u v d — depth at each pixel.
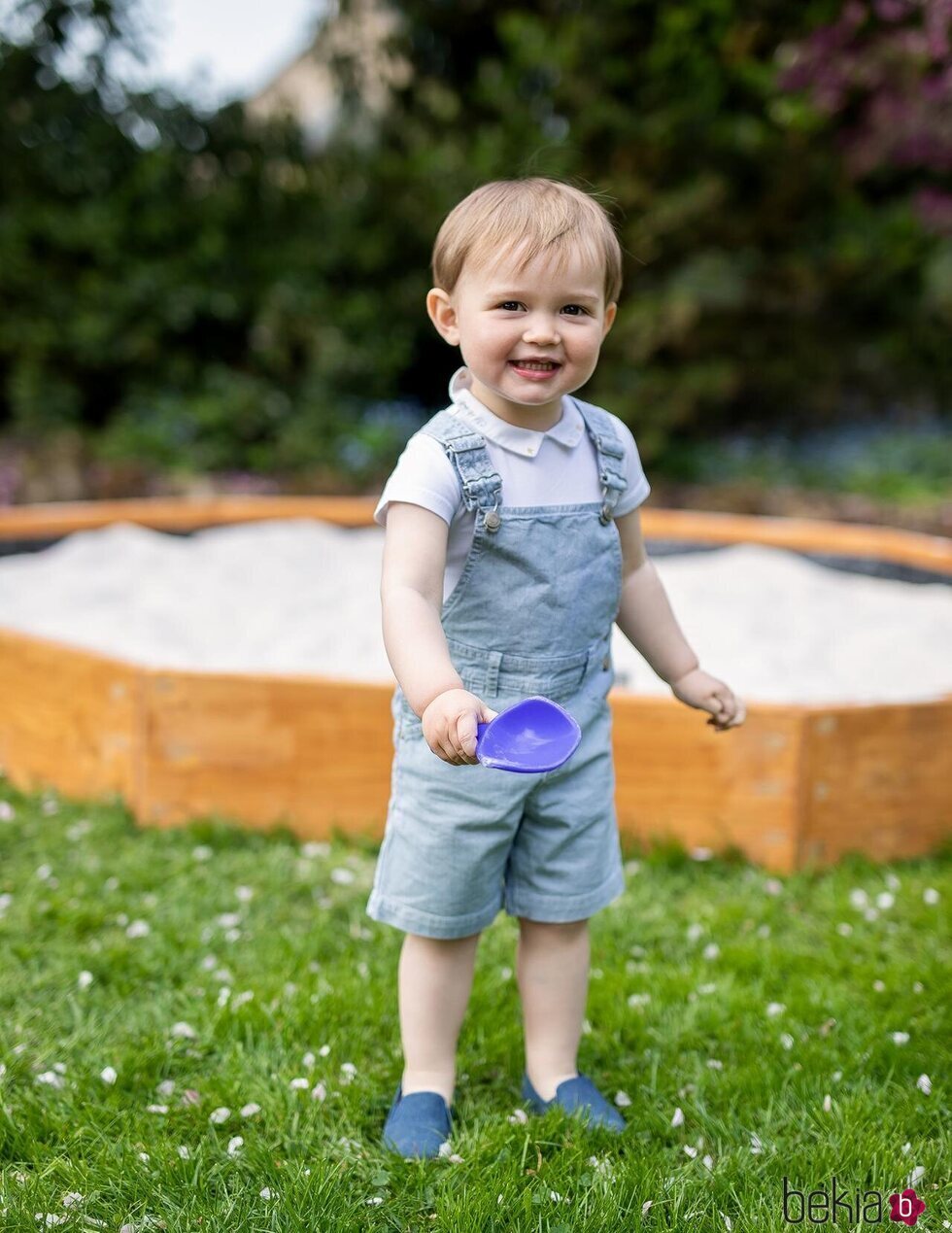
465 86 8.34
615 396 7.68
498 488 1.73
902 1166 1.74
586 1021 2.17
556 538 1.76
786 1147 1.80
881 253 7.57
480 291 1.69
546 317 1.68
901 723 2.86
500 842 1.81
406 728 1.84
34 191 7.43
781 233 7.61
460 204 1.78
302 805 2.91
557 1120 1.84
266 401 7.69
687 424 8.00
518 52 7.55
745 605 4.30
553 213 1.69
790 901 2.66
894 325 8.30
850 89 6.62
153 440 7.26
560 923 1.91
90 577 4.39
